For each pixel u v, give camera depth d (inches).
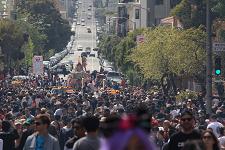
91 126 624.7
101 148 344.5
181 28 3484.3
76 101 2257.6
